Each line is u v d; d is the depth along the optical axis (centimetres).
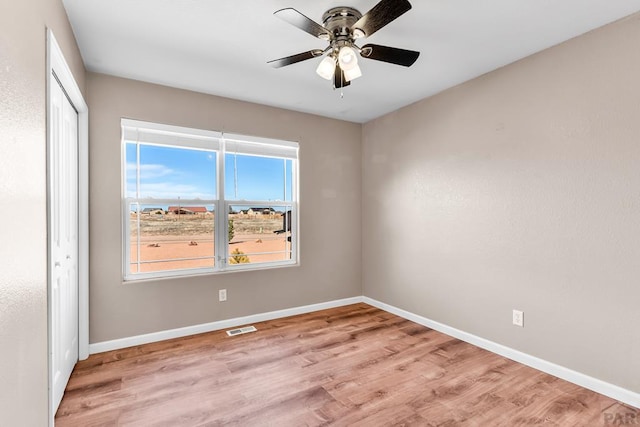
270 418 182
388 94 317
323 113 374
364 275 412
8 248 99
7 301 98
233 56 242
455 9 187
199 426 175
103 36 213
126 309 275
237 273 328
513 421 179
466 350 270
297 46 229
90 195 260
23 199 113
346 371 235
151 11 188
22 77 112
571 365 218
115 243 270
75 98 221
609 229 200
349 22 188
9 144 101
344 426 175
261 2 182
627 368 193
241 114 331
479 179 276
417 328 321
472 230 282
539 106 235
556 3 181
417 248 337
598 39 204
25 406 114
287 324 332
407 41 222
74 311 238
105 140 267
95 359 251
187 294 302
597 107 205
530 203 240
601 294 204
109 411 187
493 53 238
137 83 281
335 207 394
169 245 301
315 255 379
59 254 192
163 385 215
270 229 357
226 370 236
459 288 294
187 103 303
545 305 232
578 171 214
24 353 113
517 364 245
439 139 313
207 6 184
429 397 202
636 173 189
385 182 379
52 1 153
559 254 224
